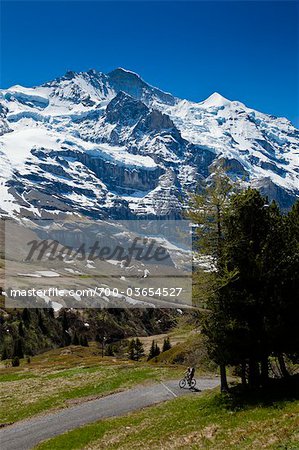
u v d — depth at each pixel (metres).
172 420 35.62
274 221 38.25
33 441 37.28
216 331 36.19
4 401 52.22
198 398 43.91
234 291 35.72
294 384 36.38
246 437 25.11
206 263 38.41
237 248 36.38
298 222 44.19
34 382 63.41
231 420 30.31
